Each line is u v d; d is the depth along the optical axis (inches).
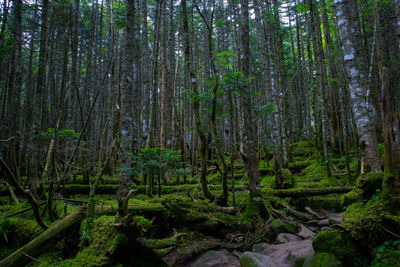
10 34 406.0
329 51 526.0
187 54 288.4
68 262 147.7
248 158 284.4
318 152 495.5
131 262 160.7
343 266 126.0
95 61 629.3
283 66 693.9
